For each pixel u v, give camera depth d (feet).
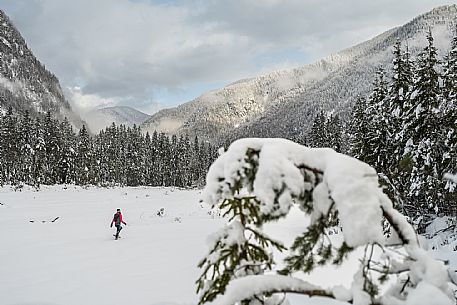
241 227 9.41
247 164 8.45
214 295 9.05
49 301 26.86
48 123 227.81
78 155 236.22
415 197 44.24
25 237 56.54
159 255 42.16
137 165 301.63
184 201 125.29
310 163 8.43
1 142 209.26
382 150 65.57
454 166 40.88
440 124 50.42
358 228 7.23
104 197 139.54
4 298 27.68
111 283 31.01
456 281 8.09
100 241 52.65
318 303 21.11
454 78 52.03
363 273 8.18
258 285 8.44
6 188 160.35
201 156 362.94
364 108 89.76
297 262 8.74
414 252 7.97
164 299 26.50
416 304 6.86
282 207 7.95
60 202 117.80
